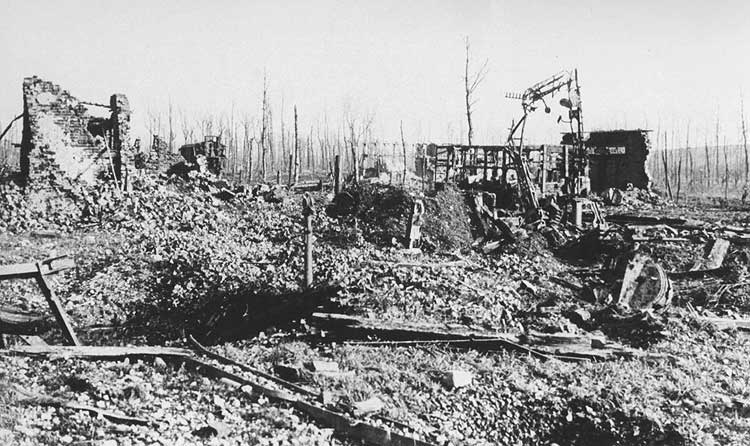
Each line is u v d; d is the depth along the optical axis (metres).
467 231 23.62
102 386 8.65
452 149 33.97
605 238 22.36
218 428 7.62
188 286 16.94
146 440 7.19
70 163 26.38
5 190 24.05
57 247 19.73
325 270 17.59
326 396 8.95
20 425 7.09
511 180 35.47
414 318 12.80
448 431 8.49
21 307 14.72
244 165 68.94
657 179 78.69
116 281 17.12
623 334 12.71
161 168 37.16
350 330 12.00
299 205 29.34
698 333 12.85
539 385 9.94
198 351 11.00
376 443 7.94
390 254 20.78
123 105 27.45
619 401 9.22
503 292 15.47
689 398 9.54
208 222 24.61
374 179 40.00
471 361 10.84
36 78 25.61
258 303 15.84
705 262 18.28
